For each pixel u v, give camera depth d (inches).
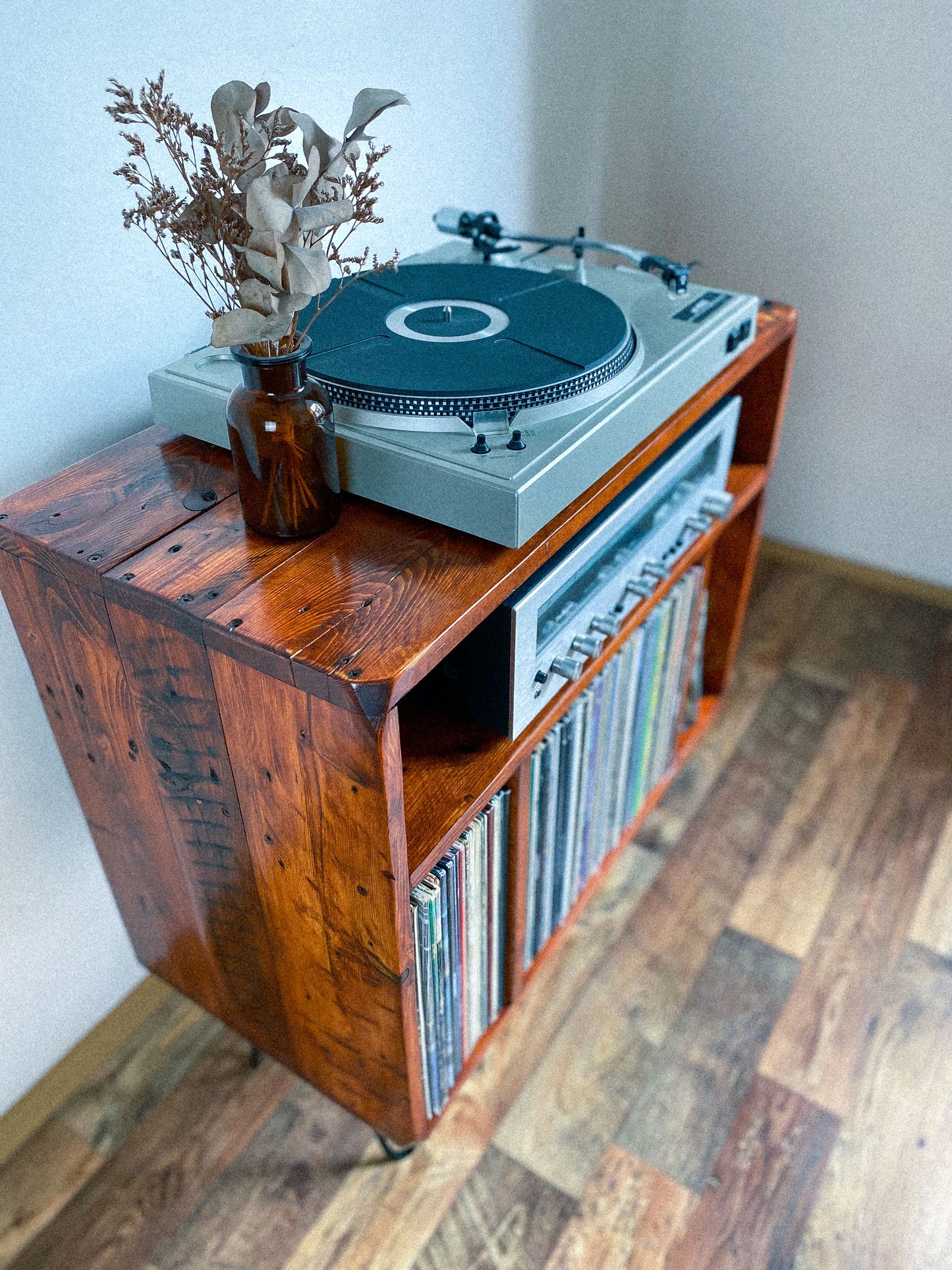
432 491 31.8
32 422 37.6
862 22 63.2
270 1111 49.7
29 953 45.9
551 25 57.1
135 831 41.4
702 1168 47.3
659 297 44.2
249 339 26.6
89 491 34.9
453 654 36.8
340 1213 45.8
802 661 76.3
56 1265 44.2
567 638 39.7
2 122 32.9
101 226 37.2
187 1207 46.1
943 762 68.0
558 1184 46.8
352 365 34.4
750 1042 52.3
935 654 77.1
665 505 45.1
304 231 26.4
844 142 67.7
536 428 33.2
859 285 72.0
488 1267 44.0
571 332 37.2
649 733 56.5
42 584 33.6
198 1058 52.0
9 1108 48.0
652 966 55.8
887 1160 47.6
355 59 45.3
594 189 68.8
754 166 71.9
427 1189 46.6
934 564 80.5
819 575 85.4
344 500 34.7
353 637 28.0
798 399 79.0
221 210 26.9
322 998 39.5
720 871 61.0
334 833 31.7
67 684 37.1
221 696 31.0
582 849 52.9
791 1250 44.6
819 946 56.9
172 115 27.5
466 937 41.9
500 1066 51.2
